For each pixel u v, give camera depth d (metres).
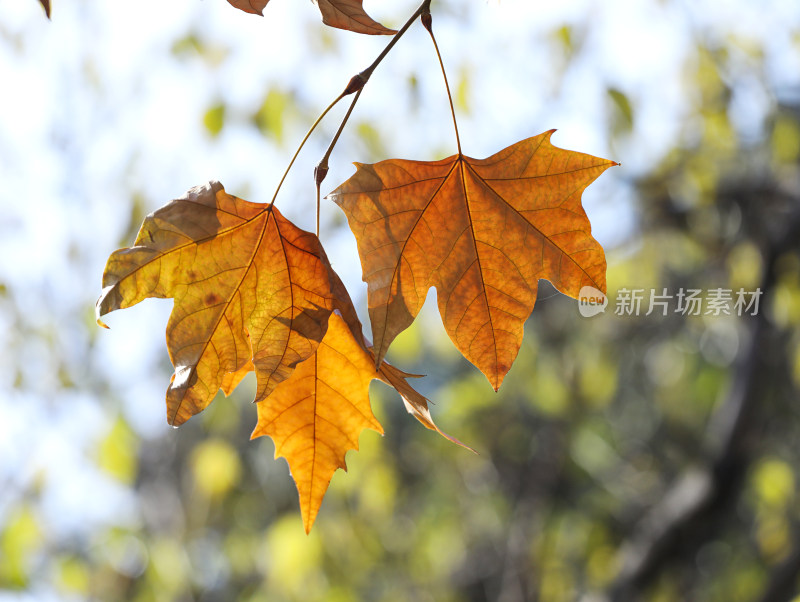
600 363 3.58
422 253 0.69
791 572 2.71
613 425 4.23
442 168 0.70
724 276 2.98
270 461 3.80
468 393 3.79
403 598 4.32
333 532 2.97
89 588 2.96
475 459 4.25
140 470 3.47
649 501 3.90
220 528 3.71
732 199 2.80
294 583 2.62
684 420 4.01
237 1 0.65
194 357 0.66
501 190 0.70
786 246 2.54
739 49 2.56
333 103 0.65
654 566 2.68
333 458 0.77
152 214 0.64
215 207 0.66
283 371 0.67
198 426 3.58
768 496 3.27
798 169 2.66
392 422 4.38
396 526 4.33
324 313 0.68
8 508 2.59
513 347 0.71
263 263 0.67
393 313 0.68
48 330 2.71
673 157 2.84
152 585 2.92
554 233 0.70
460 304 0.71
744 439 2.55
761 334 2.62
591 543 3.84
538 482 4.16
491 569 4.51
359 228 0.68
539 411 3.96
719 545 4.13
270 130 2.22
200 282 0.66
